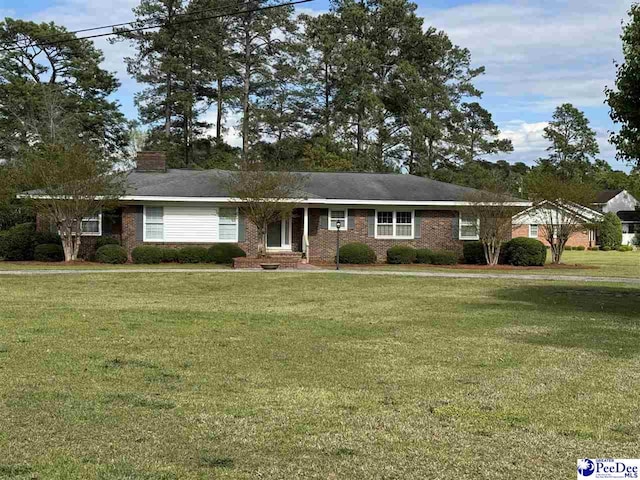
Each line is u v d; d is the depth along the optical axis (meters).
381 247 30.17
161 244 28.14
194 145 53.12
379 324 12.33
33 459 5.12
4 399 6.76
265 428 6.01
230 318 12.77
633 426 6.18
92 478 4.77
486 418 6.38
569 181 32.00
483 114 61.50
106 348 9.52
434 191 30.83
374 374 8.21
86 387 7.31
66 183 25.25
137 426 5.98
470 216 29.98
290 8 51.84
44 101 46.03
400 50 54.81
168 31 50.19
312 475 4.92
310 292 17.89
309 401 6.91
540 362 9.02
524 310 14.50
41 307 13.97
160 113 52.41
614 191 71.06
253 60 52.94
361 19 52.97
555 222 32.97
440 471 5.04
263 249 26.67
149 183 29.12
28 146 45.12
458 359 9.17
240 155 50.22
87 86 50.50
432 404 6.86
